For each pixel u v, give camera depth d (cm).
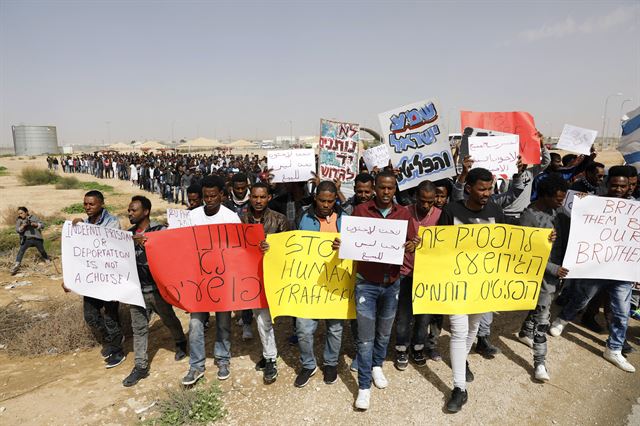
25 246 812
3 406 371
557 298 587
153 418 350
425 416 348
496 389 386
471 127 673
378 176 357
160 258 390
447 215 385
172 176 1912
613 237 410
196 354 393
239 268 396
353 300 386
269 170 600
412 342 425
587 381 402
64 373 430
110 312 423
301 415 351
